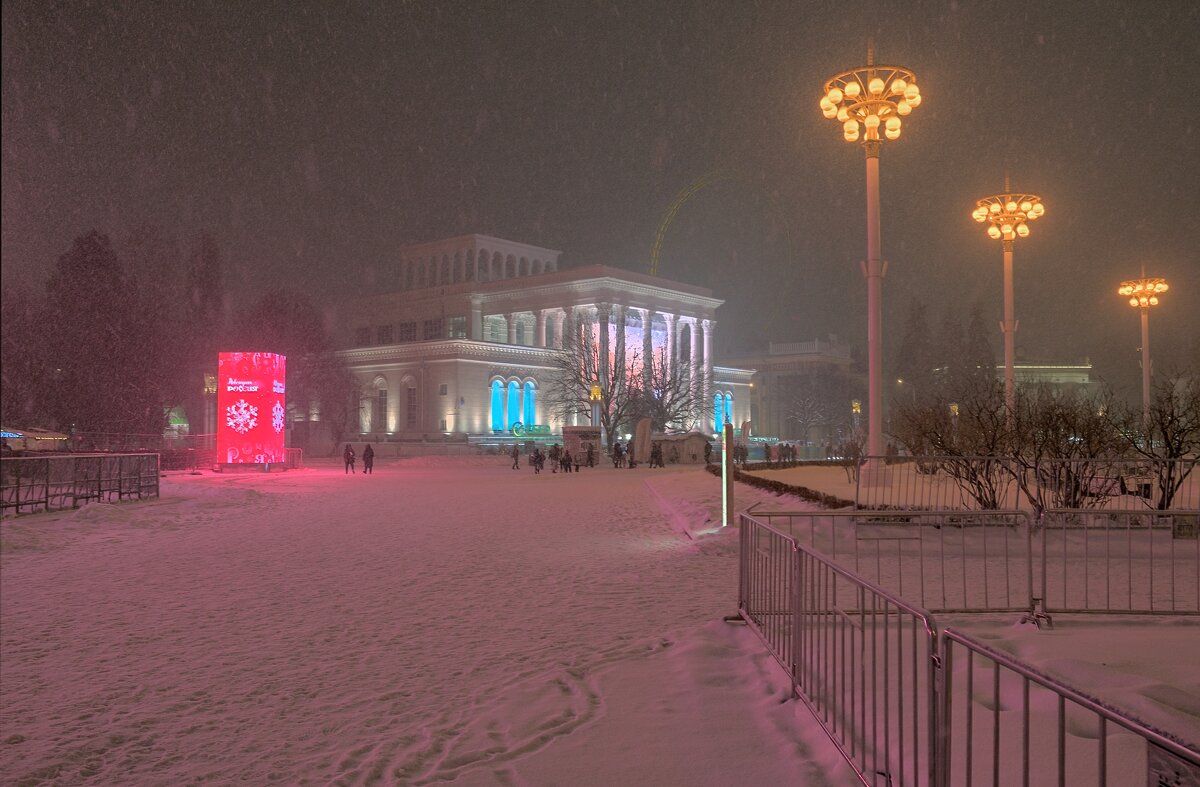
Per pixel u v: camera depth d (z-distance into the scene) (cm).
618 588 1070
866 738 462
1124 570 1134
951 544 1272
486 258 10619
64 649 764
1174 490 1420
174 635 818
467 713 561
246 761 482
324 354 7756
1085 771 394
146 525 1862
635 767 452
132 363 5772
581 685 618
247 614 919
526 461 6594
